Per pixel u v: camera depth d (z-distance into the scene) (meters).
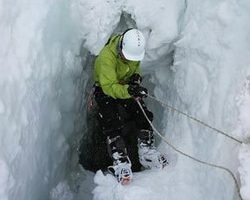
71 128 3.12
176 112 2.91
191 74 2.76
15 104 2.29
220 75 2.50
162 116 3.16
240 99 2.26
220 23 2.62
